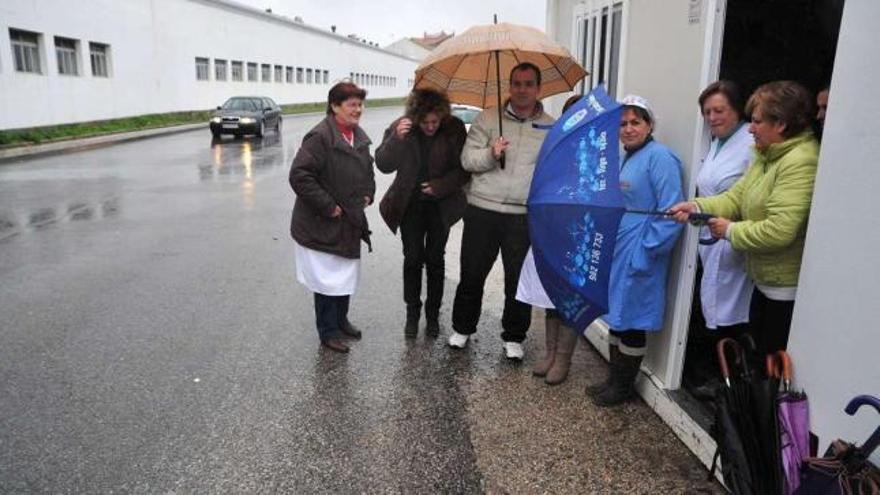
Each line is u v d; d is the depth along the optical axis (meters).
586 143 2.79
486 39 3.48
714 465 2.51
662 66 3.36
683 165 3.16
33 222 8.36
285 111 39.34
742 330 3.30
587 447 3.12
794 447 2.19
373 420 3.40
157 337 4.51
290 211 9.28
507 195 3.81
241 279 5.89
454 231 8.19
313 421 3.38
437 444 3.17
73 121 21.14
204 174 13.20
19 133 17.61
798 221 2.33
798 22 3.66
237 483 2.86
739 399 2.33
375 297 5.38
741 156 2.88
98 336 4.52
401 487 2.84
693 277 3.19
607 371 3.97
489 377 3.89
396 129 4.05
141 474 2.92
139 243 7.27
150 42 26.23
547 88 4.05
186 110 29.62
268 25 38.91
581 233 2.72
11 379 3.86
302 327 4.70
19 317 4.89
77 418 3.41
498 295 5.45
